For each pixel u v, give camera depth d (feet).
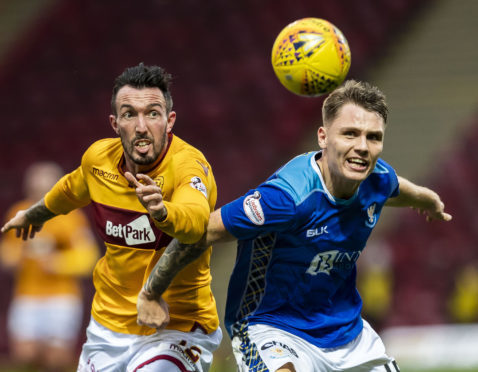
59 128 237.04
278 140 217.56
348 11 237.45
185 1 255.91
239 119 225.35
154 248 54.34
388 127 207.21
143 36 251.19
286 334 53.31
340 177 51.11
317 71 51.93
